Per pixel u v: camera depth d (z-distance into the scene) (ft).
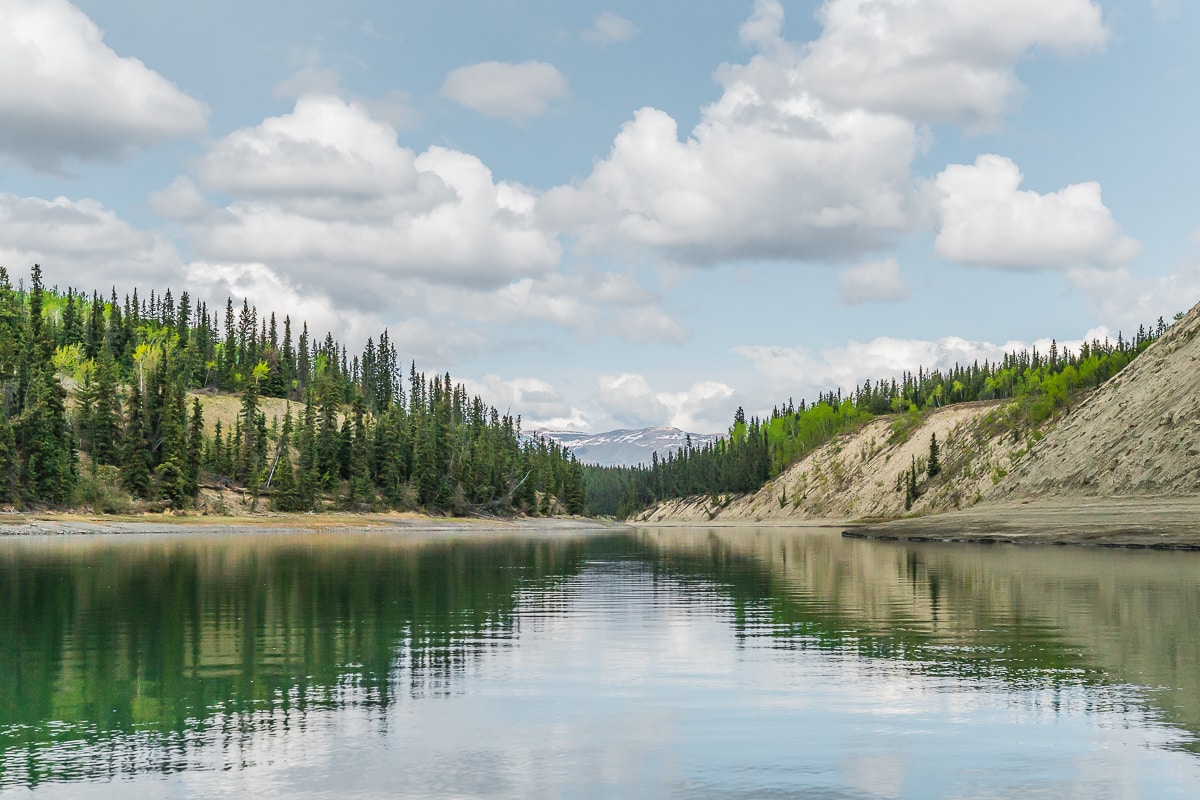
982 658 69.41
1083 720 49.98
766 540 358.02
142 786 39.24
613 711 52.80
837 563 193.26
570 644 77.20
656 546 301.22
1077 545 257.75
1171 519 284.20
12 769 41.57
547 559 212.02
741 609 103.45
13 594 117.29
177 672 64.23
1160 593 117.50
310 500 506.89
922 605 106.42
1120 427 413.18
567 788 39.01
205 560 192.44
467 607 105.19
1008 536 297.12
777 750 44.65
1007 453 593.42
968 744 45.47
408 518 547.08
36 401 412.16
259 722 50.21
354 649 74.49
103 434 473.26
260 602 108.88
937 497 618.44
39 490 386.73
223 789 38.88
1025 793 38.11
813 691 57.82
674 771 41.37
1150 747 44.68
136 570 161.17
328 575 152.97
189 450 478.59
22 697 56.29
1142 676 62.08
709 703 54.70
